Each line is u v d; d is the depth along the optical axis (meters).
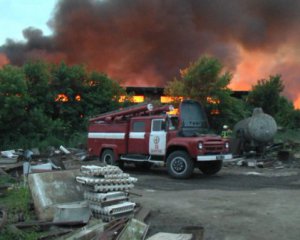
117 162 17.45
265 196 10.97
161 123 15.63
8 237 6.62
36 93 27.77
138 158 16.38
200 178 15.03
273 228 7.61
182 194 11.37
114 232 6.49
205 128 15.90
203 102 28.64
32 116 25.64
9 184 11.65
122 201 8.16
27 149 22.58
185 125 15.34
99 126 18.19
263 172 16.94
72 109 28.73
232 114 28.97
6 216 7.34
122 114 17.23
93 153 18.36
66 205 7.90
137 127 16.53
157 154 15.71
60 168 15.33
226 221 8.16
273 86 34.47
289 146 23.53
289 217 8.45
